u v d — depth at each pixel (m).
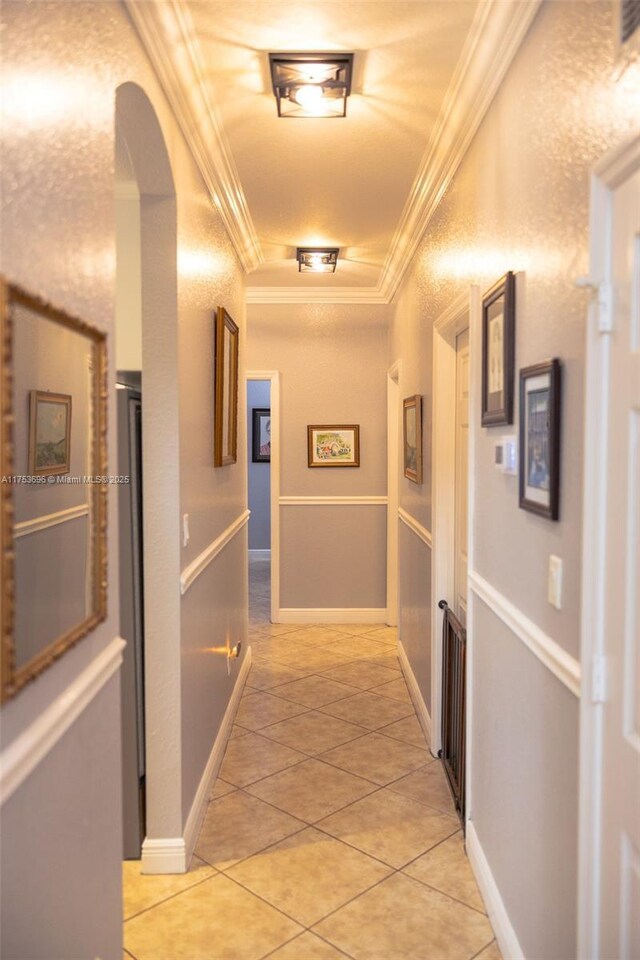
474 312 2.75
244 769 3.69
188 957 2.29
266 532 11.20
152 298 2.65
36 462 1.29
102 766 1.73
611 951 1.50
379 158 3.39
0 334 1.08
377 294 6.43
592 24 1.58
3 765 1.14
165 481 2.70
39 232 1.31
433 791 3.44
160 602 2.72
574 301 1.69
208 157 3.12
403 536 5.34
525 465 2.06
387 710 4.50
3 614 1.12
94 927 1.67
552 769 1.86
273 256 5.14
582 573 1.59
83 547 1.55
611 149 1.41
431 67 2.56
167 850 2.77
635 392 1.37
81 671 1.56
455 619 3.42
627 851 1.43
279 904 2.57
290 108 2.86
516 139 2.20
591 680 1.57
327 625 6.62
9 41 1.18
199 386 3.17
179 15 2.18
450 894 2.63
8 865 1.19
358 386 6.56
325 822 3.16
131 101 2.13
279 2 2.18
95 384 1.61
